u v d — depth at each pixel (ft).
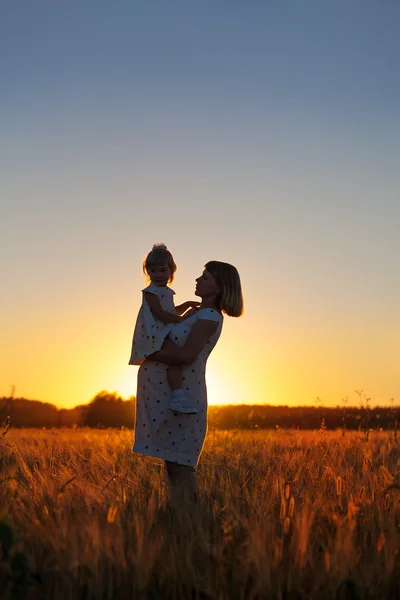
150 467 24.31
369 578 12.50
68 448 29.71
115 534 14.14
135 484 20.29
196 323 21.49
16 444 28.04
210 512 16.93
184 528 14.94
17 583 11.71
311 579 12.67
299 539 13.58
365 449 27.17
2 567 11.71
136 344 21.79
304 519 14.42
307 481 20.47
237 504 16.78
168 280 22.72
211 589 12.13
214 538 14.49
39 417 91.97
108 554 13.05
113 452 27.37
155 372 21.57
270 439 34.12
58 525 14.60
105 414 94.38
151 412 21.44
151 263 22.12
